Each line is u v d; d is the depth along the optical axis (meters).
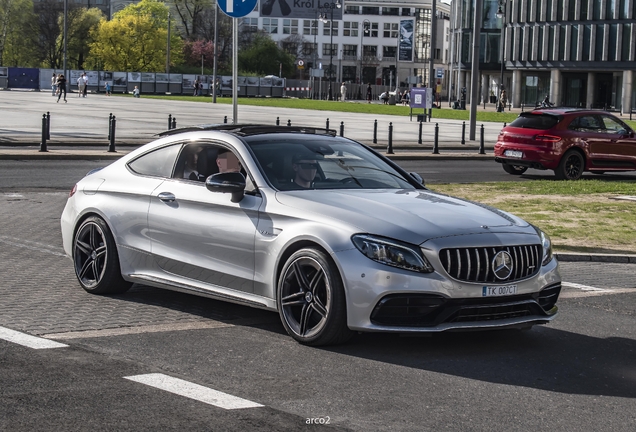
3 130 29.03
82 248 7.84
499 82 102.50
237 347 6.05
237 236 6.57
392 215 6.12
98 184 7.82
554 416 4.75
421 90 45.56
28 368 5.32
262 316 7.05
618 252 10.94
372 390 5.13
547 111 21.39
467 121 52.91
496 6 98.12
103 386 5.01
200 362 5.62
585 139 21.12
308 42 158.62
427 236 5.89
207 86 94.12
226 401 4.80
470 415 4.71
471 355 6.05
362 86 123.62
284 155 7.01
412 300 5.78
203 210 6.88
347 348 6.09
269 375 5.38
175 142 7.49
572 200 16.03
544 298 6.36
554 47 91.31
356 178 7.00
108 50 112.62
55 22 118.06
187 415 4.53
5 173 18.12
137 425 4.35
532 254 6.20
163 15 117.75
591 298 8.38
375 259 5.81
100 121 36.69
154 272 7.27
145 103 60.53
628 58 85.62
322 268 5.97
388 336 6.46
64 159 21.91
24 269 8.81
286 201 6.40
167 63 107.94
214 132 7.29
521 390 5.25
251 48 134.88
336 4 97.31
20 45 114.38
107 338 6.18
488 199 15.83
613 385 5.44
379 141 32.38
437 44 163.62
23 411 4.52
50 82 86.06
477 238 5.98
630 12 85.12
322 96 111.00
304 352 5.96
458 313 5.88
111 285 7.62
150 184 7.41
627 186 19.08
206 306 7.39
